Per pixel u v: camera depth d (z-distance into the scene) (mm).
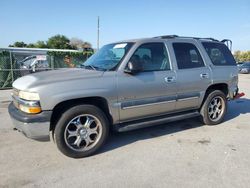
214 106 5660
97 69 4316
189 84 4926
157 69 4555
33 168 3633
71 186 3156
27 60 15773
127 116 4305
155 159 3895
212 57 5477
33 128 3580
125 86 4133
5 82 13492
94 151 4055
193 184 3166
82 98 3904
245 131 5254
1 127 5625
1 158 3965
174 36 5109
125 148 4344
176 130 5305
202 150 4230
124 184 3184
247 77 21422
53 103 3600
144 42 4469
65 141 3816
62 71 4379
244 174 3406
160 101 4586
